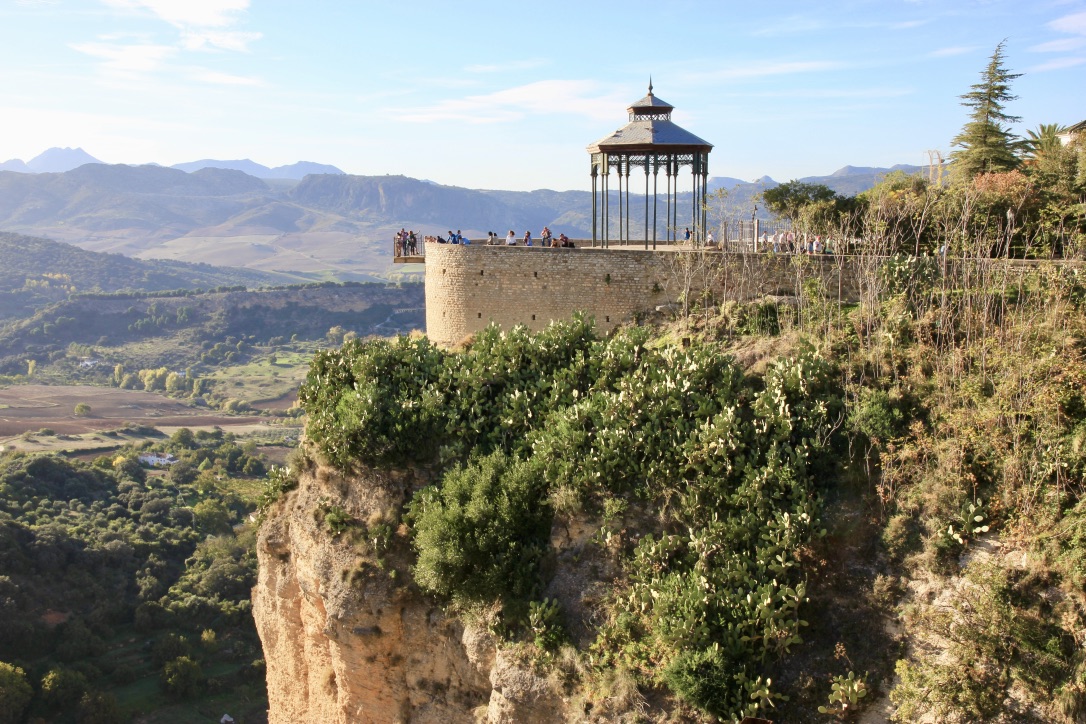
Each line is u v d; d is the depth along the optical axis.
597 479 24.81
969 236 31.61
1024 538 19.94
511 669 22.95
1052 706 17.52
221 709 68.12
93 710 62.62
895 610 20.72
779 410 24.39
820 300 29.81
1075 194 33.12
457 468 26.58
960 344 25.28
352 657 27.03
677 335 31.09
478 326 35.97
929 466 22.50
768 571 21.92
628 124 37.72
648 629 22.05
